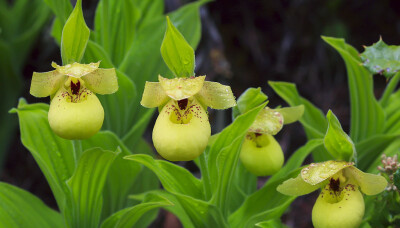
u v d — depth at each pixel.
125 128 0.81
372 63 0.74
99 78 0.65
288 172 0.73
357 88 0.79
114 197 0.79
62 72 0.63
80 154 0.69
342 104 1.29
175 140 0.62
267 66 1.33
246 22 1.35
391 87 0.80
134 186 0.85
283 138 1.24
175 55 0.64
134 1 0.88
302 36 1.33
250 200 0.71
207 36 1.15
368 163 0.80
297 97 0.81
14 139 1.27
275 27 1.36
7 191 0.73
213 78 1.15
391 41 1.30
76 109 0.63
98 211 0.72
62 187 0.72
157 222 1.09
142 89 0.81
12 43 1.15
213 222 0.68
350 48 0.79
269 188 0.71
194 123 0.63
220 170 0.66
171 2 1.10
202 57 1.15
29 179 1.25
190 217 0.69
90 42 0.74
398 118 0.81
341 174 0.65
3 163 1.13
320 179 0.63
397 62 0.73
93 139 0.74
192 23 0.85
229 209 0.76
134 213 0.70
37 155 0.70
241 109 0.70
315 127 0.81
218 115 1.15
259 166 0.70
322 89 1.30
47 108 0.75
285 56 1.33
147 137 1.23
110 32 0.81
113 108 0.79
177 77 0.64
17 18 1.18
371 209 0.74
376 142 0.78
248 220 0.70
